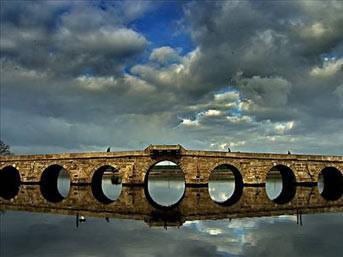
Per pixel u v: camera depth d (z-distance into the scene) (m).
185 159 51.88
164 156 51.91
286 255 17.22
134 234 22.41
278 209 33.94
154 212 32.28
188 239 20.75
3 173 63.06
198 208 35.09
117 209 34.34
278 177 95.19
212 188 62.72
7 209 33.84
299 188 53.12
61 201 40.81
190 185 51.41
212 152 52.25
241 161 52.91
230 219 28.06
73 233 22.75
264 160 53.50
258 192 49.09
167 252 17.94
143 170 52.06
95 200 41.81
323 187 63.62
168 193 51.97
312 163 55.06
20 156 57.59
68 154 55.12
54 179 63.25
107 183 78.81
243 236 21.52
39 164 56.50
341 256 17.06
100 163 53.75
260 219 28.03
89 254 17.77
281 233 22.36
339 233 22.27
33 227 24.78
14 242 20.28
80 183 54.00
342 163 56.00
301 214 30.53
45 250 18.52
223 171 95.31
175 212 32.19
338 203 38.66
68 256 17.44
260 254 17.41
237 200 41.81
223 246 19.11
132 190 49.38
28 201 40.69
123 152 52.91
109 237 21.44
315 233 22.31
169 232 22.89
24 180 56.84
